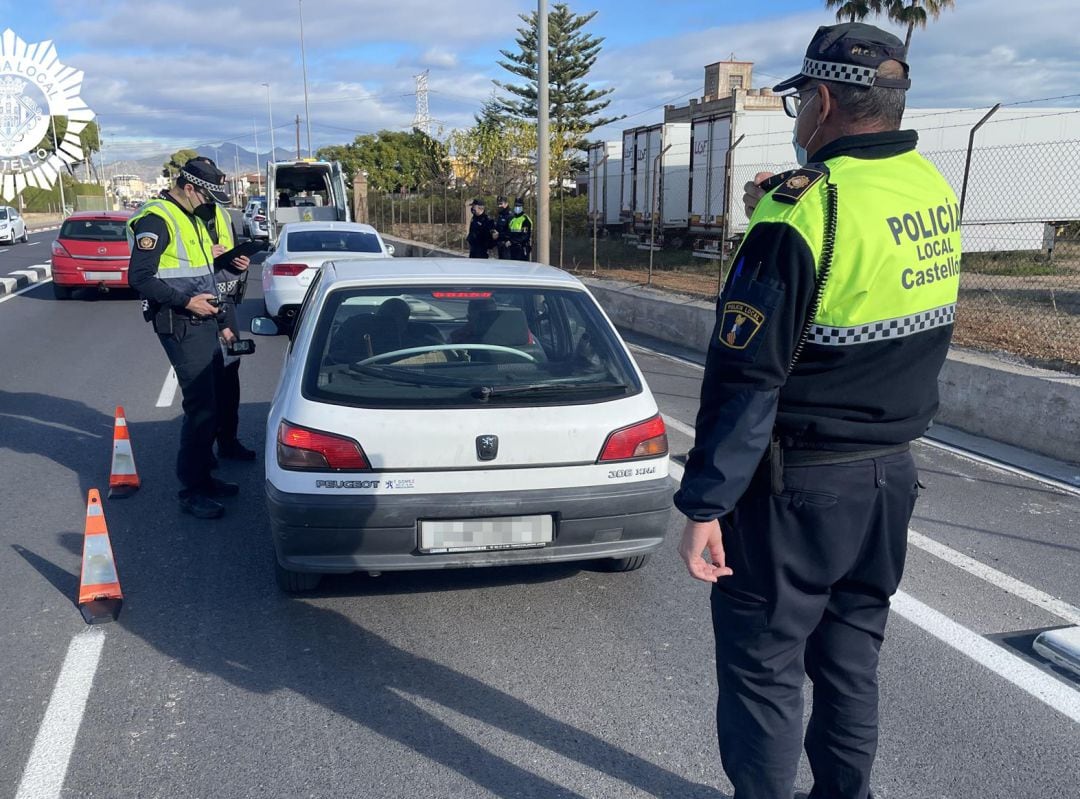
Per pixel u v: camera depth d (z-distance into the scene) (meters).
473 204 17.83
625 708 3.16
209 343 4.93
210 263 5.16
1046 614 3.88
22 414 7.47
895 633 3.70
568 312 4.12
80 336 11.81
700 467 1.88
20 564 4.39
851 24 1.96
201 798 2.65
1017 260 16.80
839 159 1.91
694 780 2.77
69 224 15.61
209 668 3.41
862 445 1.92
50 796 2.66
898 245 1.82
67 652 3.53
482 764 2.83
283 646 3.58
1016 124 17.75
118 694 3.22
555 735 2.99
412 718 3.08
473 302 4.04
